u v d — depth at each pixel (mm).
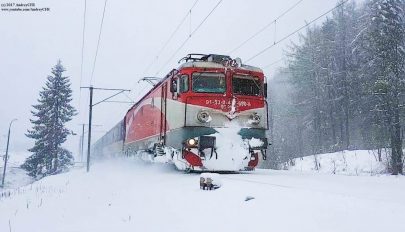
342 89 39062
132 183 13117
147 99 19797
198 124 13133
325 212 5277
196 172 14117
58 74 51219
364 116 34938
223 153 13008
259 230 5188
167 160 14922
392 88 26359
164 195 9102
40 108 50500
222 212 6422
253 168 13562
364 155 26656
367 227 4512
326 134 41469
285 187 7301
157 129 16766
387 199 6176
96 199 10648
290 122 47000
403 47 29078
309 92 43594
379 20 28594
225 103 13375
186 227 6027
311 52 43500
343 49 40656
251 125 13523
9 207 11477
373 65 29031
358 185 8609
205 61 13883
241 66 13961
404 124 26984
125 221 7160
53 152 48375
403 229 4250
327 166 26750
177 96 13891
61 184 18531
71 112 51094
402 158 25312
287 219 5336
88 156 27062
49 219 8461
